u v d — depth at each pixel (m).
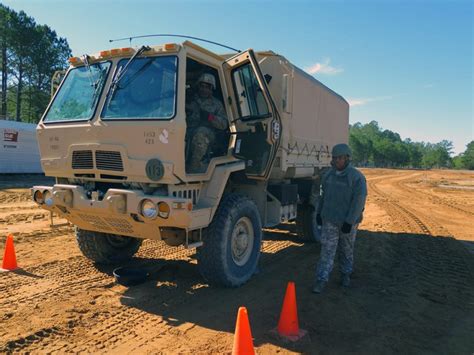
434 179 44.75
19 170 25.06
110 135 5.13
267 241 9.27
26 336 4.19
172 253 7.71
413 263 7.55
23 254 7.35
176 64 5.09
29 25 47.22
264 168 6.20
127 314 4.86
